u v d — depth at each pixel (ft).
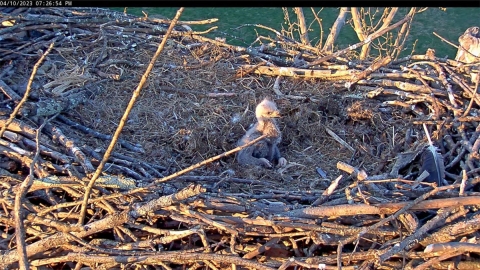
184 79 19.21
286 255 12.14
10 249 11.78
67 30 20.53
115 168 13.83
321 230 11.50
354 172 13.71
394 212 11.71
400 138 16.53
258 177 15.46
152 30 21.26
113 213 11.50
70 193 12.51
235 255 11.16
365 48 29.35
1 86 16.08
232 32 36.04
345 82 19.02
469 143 14.97
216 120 17.58
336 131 17.33
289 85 19.26
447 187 11.85
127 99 17.98
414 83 18.56
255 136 16.28
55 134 14.71
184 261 11.44
